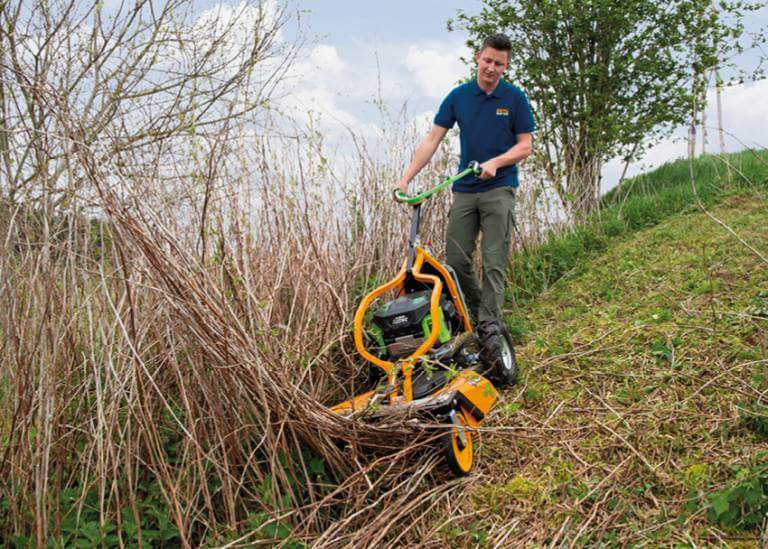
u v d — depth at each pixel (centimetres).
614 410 378
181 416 341
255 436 333
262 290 386
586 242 750
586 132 1011
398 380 354
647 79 1029
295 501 305
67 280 309
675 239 675
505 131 461
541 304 608
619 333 473
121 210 283
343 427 323
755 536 266
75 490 303
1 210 304
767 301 447
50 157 301
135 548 282
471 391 347
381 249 522
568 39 1027
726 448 322
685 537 275
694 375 391
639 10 985
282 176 422
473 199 466
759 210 713
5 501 292
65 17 370
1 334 306
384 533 297
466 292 490
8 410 305
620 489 311
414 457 354
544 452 355
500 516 316
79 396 328
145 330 315
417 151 469
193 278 292
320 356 385
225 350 296
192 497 301
